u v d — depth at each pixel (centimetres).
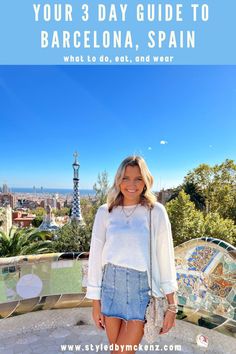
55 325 266
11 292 275
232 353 226
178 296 275
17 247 527
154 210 155
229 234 751
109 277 155
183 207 755
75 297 290
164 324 152
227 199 1455
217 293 255
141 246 150
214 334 251
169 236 155
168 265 154
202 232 736
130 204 158
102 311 157
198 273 271
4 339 244
